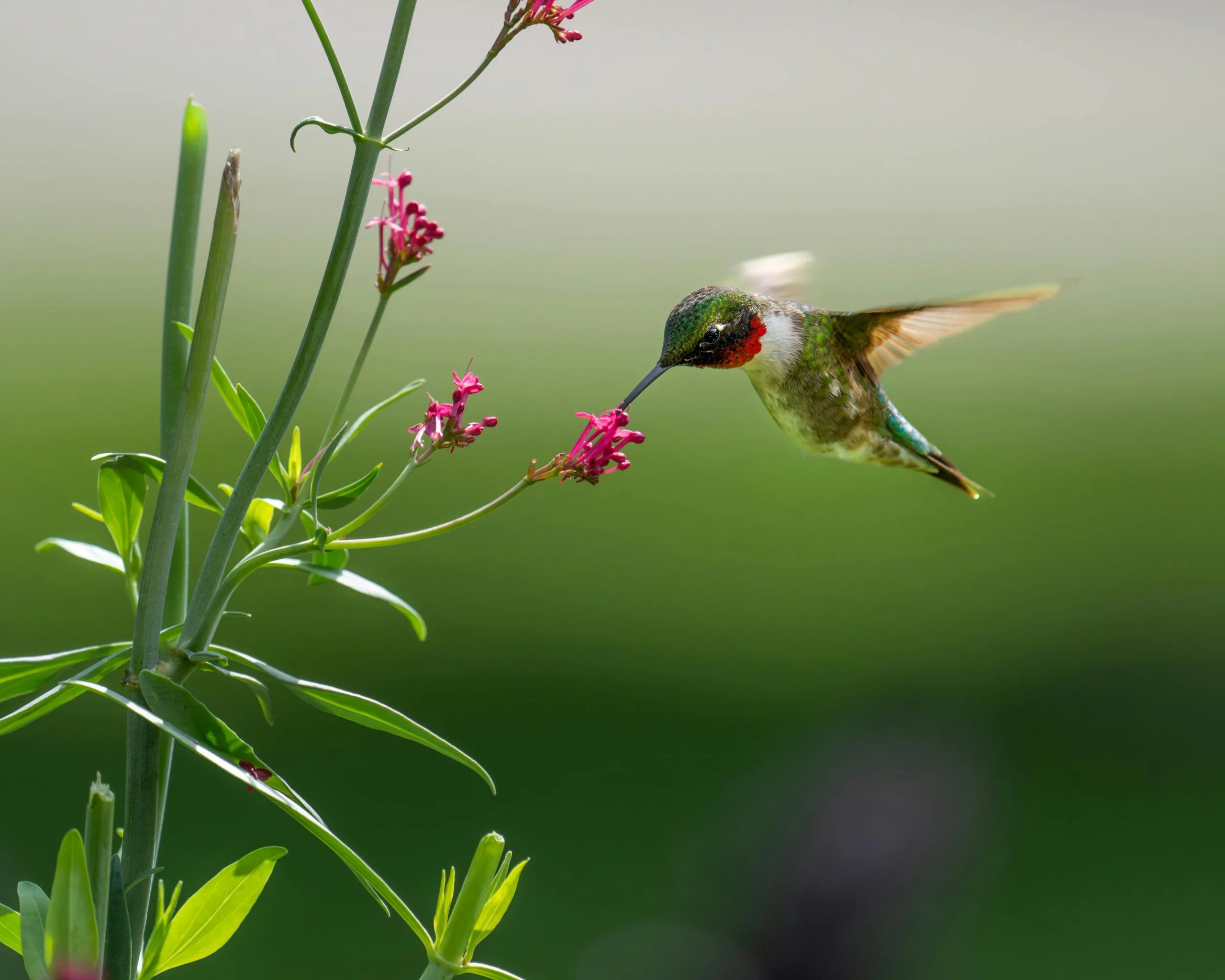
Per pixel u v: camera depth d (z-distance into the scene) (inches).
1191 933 317.1
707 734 406.3
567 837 340.8
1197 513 599.2
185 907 84.1
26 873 297.1
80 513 496.4
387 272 91.5
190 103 90.9
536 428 675.4
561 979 273.1
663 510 581.6
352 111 78.8
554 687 433.1
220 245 76.7
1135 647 488.1
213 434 549.6
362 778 376.2
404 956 295.3
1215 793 391.5
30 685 86.7
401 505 565.3
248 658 85.1
